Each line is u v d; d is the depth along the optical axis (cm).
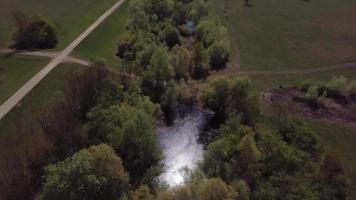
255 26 16412
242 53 14200
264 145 8700
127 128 8469
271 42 15212
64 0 17250
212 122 10662
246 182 7950
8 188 7988
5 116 10175
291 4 19112
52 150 8869
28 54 13112
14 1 16938
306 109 11306
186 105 11256
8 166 8400
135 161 8550
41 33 13675
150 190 8025
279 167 8238
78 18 15775
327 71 13550
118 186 7581
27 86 11350
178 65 12162
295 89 12269
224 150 8162
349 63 14162
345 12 18600
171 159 9481
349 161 9525
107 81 10294
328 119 10956
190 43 14250
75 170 7144
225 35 14038
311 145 9200
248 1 19000
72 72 11256
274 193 7500
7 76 12088
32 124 9850
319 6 19150
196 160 9450
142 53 11950
